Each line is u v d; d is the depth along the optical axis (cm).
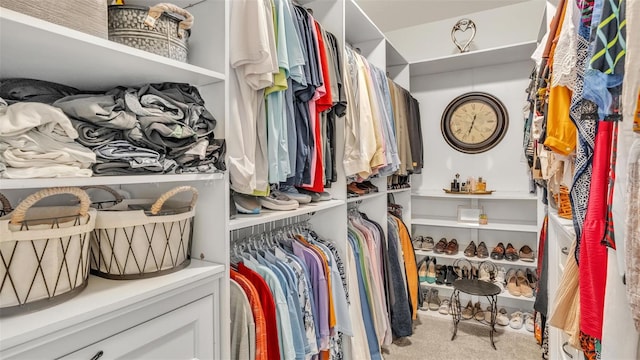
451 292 305
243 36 104
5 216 75
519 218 287
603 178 84
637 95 66
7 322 61
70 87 95
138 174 82
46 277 67
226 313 99
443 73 309
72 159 71
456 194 277
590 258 86
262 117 116
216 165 98
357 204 236
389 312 222
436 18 302
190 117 94
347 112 167
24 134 67
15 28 58
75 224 72
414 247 297
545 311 201
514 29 278
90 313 67
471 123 297
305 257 143
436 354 214
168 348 84
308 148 133
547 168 150
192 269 94
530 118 198
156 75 91
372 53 229
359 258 188
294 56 117
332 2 167
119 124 82
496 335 238
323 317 139
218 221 101
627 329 75
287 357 113
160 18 88
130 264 84
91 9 69
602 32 73
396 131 238
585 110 87
